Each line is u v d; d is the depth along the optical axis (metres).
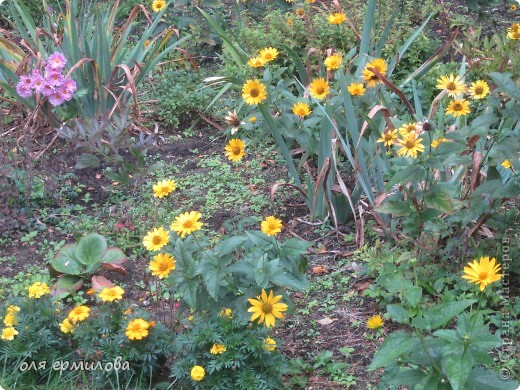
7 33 3.45
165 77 3.38
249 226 2.56
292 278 1.81
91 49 3.24
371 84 2.43
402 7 3.62
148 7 3.99
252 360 1.86
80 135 2.90
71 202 2.77
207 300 1.91
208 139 3.17
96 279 2.31
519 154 2.07
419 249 2.24
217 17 3.52
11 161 2.68
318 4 3.89
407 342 1.56
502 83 2.01
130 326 1.89
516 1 3.70
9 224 2.59
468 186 2.34
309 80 2.91
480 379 1.61
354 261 2.40
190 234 1.96
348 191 2.57
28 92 2.96
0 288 2.34
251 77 3.13
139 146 2.76
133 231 2.56
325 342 2.11
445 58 3.47
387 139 2.21
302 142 2.55
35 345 1.97
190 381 1.87
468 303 1.58
